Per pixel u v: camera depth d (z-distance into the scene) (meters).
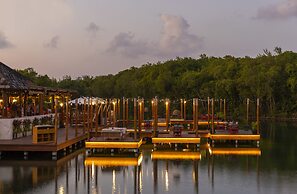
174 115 47.16
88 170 17.64
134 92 64.19
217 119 41.50
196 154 22.25
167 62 75.06
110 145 21.56
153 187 14.60
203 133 29.95
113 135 22.70
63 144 20.91
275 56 63.31
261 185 14.80
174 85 62.81
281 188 14.35
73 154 22.08
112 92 67.56
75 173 17.00
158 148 24.45
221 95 58.56
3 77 24.67
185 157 21.22
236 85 58.12
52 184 15.04
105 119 36.44
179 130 24.91
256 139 25.66
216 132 27.52
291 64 57.94
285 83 57.53
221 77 62.25
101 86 68.00
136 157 21.03
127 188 14.46
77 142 24.64
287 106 57.84
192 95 61.62
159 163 19.39
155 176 16.47
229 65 63.12
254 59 64.06
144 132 27.89
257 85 56.97
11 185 14.88
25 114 26.47
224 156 21.55
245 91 57.88
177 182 15.40
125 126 34.53
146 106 56.22
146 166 18.64
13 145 19.72
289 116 57.22
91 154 21.75
